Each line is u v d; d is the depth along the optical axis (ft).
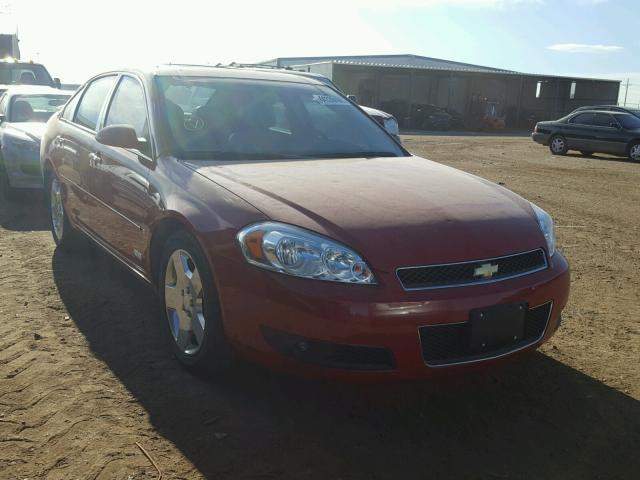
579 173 46.29
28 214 23.99
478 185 11.79
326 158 12.91
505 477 8.57
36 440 8.91
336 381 9.11
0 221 22.62
